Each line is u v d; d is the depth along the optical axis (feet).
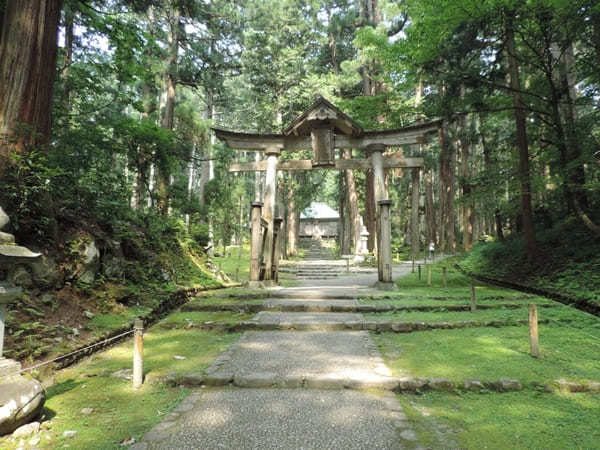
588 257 31.37
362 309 23.31
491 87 37.22
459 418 10.39
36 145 19.27
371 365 14.15
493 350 15.80
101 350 16.40
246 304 24.54
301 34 87.51
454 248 87.15
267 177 36.04
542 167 45.80
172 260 31.09
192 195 53.16
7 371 9.82
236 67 73.56
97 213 22.84
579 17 30.68
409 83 40.04
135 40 31.40
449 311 23.17
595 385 12.12
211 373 13.37
